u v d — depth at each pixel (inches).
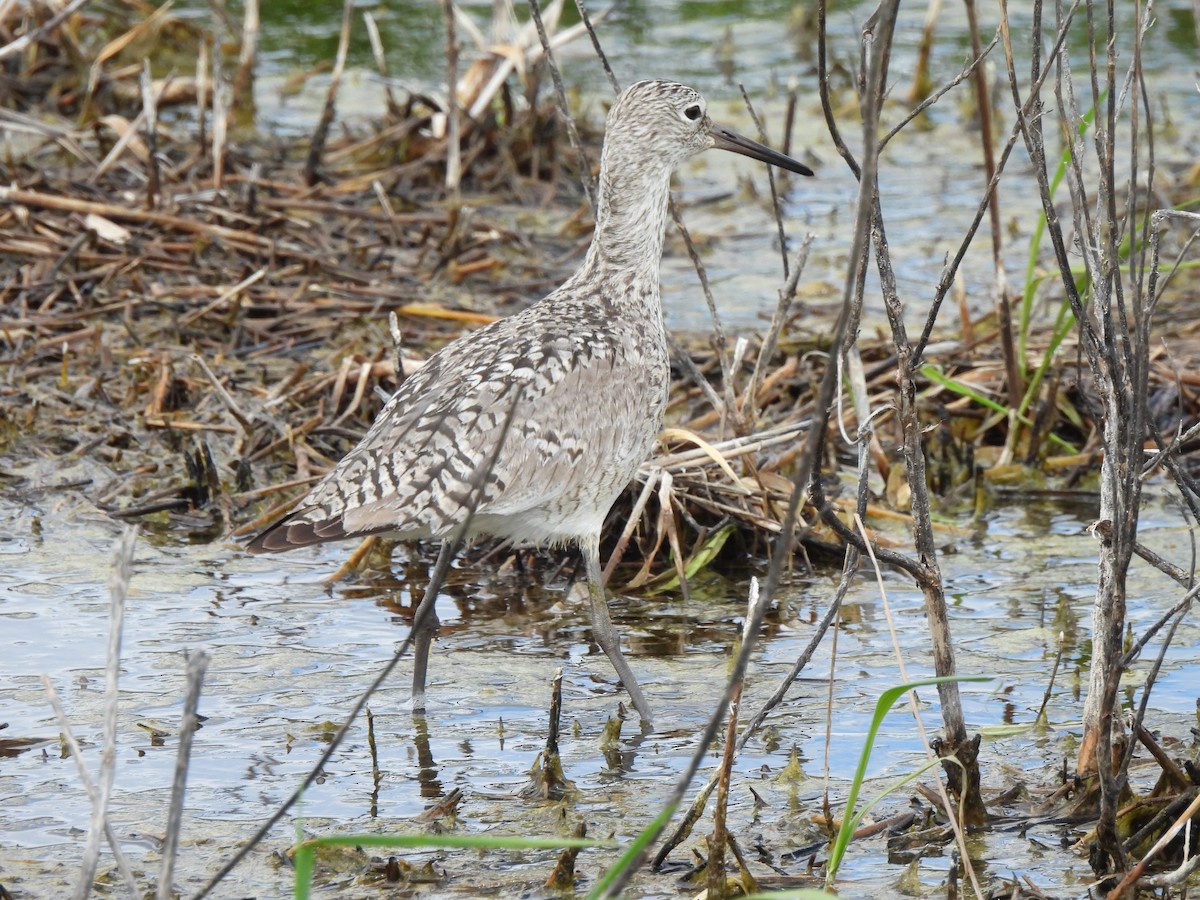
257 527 492.4
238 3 981.8
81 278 608.1
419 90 842.2
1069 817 335.6
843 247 714.2
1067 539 497.7
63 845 327.3
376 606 454.9
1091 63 322.7
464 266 651.5
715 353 573.9
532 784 354.9
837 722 387.2
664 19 1006.4
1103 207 331.9
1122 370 333.7
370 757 370.0
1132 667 412.5
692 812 317.4
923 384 572.7
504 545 482.0
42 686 396.2
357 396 537.0
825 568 486.6
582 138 799.1
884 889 311.3
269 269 634.2
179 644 422.6
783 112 863.7
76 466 516.7
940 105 912.3
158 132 755.4
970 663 415.8
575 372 394.3
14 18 836.0
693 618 450.3
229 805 345.7
